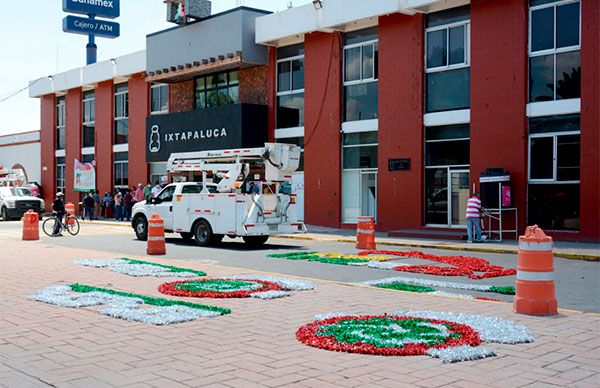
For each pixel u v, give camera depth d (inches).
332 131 1053.2
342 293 419.2
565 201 784.3
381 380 225.5
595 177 749.3
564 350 268.5
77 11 1884.8
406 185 946.1
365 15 966.4
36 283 461.4
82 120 1713.8
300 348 270.8
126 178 1560.0
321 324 312.5
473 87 864.3
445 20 912.9
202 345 276.5
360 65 1027.9
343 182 1051.3
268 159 756.6
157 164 1450.5
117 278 489.4
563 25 788.6
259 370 237.9
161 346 274.5
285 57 1146.0
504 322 317.7
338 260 621.0
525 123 813.9
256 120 1149.7
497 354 261.1
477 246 751.1
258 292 409.7
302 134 1107.3
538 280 346.9
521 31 816.3
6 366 243.6
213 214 784.3
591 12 753.6
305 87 1094.4
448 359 248.1
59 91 1761.8
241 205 753.6
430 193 930.1
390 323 313.9
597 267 590.9
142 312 341.1
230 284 449.7
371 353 259.8
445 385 220.1
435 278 512.7
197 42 1229.1
